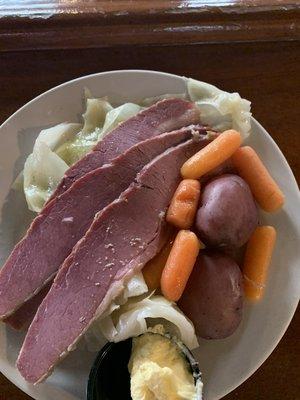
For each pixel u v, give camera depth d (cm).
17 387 29
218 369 27
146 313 26
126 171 27
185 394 25
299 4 30
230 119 29
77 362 28
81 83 29
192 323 27
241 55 31
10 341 27
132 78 29
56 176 28
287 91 31
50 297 26
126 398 26
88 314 26
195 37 30
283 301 28
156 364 25
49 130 29
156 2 30
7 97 31
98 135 29
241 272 27
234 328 27
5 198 28
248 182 28
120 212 27
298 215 28
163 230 27
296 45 31
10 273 27
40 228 27
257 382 29
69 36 30
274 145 28
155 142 27
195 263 26
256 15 30
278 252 28
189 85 29
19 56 31
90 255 26
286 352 30
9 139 28
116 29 30
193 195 27
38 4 30
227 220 26
